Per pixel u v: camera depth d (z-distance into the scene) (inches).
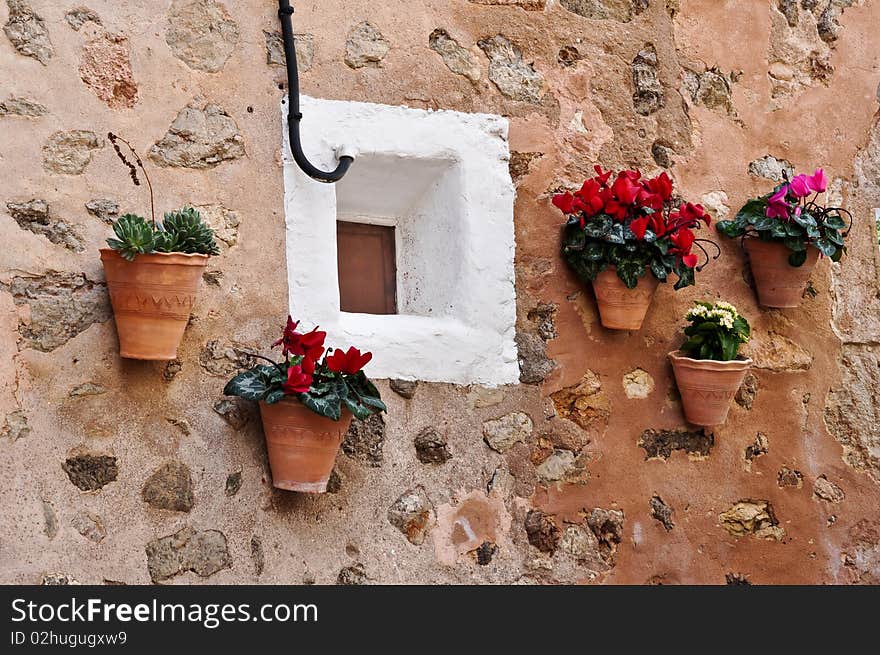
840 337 177.2
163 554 124.7
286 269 137.1
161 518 125.1
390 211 155.9
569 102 160.6
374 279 154.1
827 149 180.9
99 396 123.0
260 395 125.3
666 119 167.8
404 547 140.2
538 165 156.9
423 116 148.4
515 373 151.3
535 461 151.4
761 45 177.3
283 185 138.0
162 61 131.9
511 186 153.7
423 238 154.1
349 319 141.8
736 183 172.2
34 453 118.4
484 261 150.1
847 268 179.6
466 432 146.9
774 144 176.4
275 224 136.9
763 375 169.6
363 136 143.9
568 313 156.5
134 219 119.5
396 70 147.6
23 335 119.6
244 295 133.9
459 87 152.3
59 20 125.7
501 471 148.8
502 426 149.7
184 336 129.3
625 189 149.8
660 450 160.4
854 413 175.9
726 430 165.6
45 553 117.9
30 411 118.9
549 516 151.2
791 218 163.3
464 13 154.4
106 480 122.3
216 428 129.9
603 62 163.9
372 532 138.6
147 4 131.7
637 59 166.7
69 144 124.7
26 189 121.7
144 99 130.1
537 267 155.0
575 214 153.2
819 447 172.2
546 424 152.9
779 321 172.7
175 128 131.8
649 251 151.4
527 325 153.4
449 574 142.4
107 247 125.2
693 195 168.4
